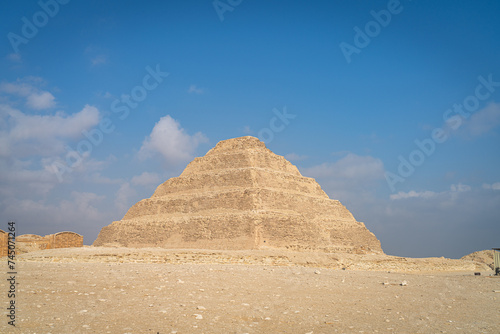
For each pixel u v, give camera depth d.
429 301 39.44
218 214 165.88
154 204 190.75
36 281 42.41
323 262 109.12
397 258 125.56
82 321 27.25
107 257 92.00
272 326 28.17
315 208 187.38
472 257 148.38
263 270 62.66
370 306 35.84
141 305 32.34
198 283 43.88
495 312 35.00
